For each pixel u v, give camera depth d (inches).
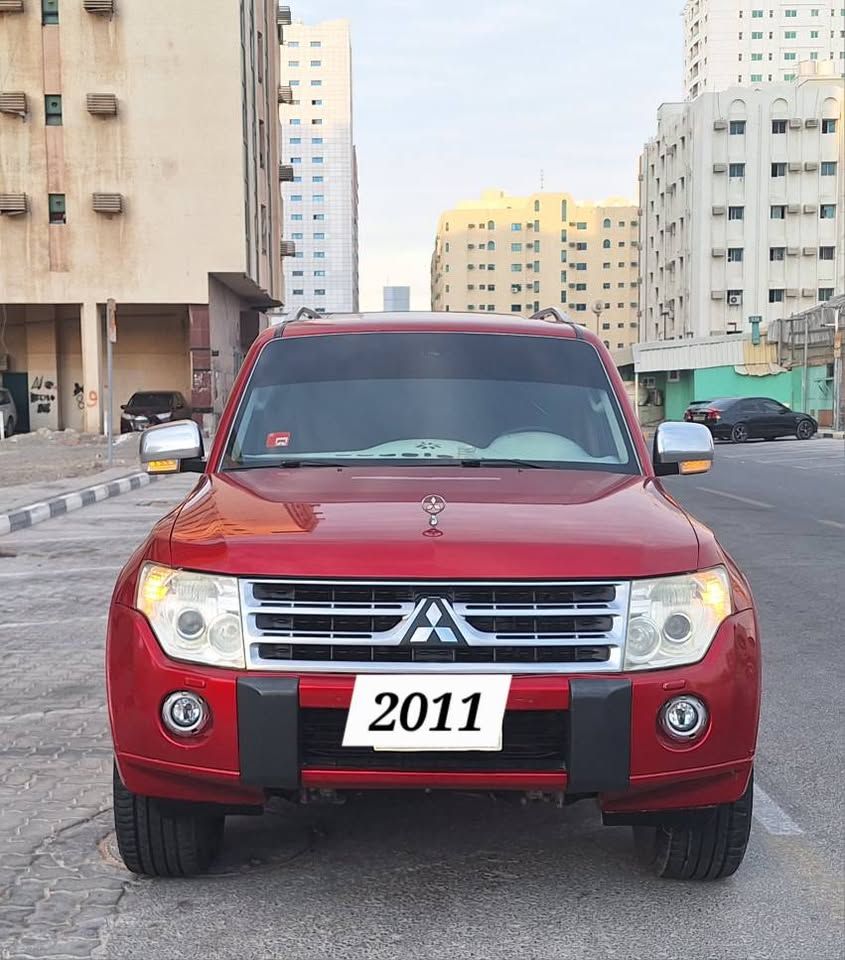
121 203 1481.3
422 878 143.5
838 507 623.2
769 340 2279.8
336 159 7116.1
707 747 122.8
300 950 124.0
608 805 124.4
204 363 1524.4
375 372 182.4
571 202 6215.6
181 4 1481.3
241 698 119.9
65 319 1631.4
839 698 233.8
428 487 149.9
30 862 148.3
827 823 164.6
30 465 918.4
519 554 123.2
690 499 671.8
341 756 121.9
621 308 6220.5
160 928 129.3
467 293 6205.7
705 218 3282.5
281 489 150.0
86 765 190.7
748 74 6102.4
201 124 1493.6
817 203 3280.0
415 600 121.2
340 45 7101.4
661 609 123.7
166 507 624.4
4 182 1471.5
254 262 1653.5
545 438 172.6
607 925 130.1
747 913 133.6
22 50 1462.8
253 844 154.5
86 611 331.6
